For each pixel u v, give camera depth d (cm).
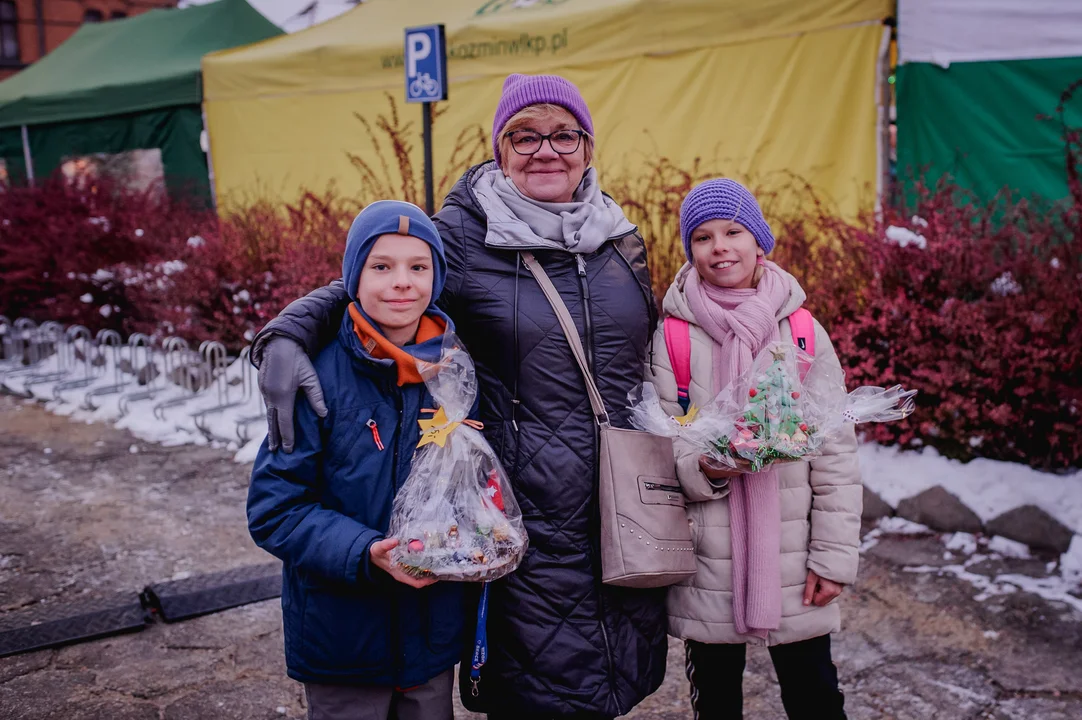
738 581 214
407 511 186
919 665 323
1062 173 545
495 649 209
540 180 214
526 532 201
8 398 821
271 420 187
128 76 1205
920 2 584
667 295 232
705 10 687
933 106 592
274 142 1032
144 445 648
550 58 791
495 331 206
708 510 220
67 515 505
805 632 217
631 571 197
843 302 489
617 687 208
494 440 209
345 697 198
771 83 661
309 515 185
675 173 709
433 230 192
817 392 207
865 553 417
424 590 196
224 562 436
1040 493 413
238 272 754
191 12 1352
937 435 461
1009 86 559
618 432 205
